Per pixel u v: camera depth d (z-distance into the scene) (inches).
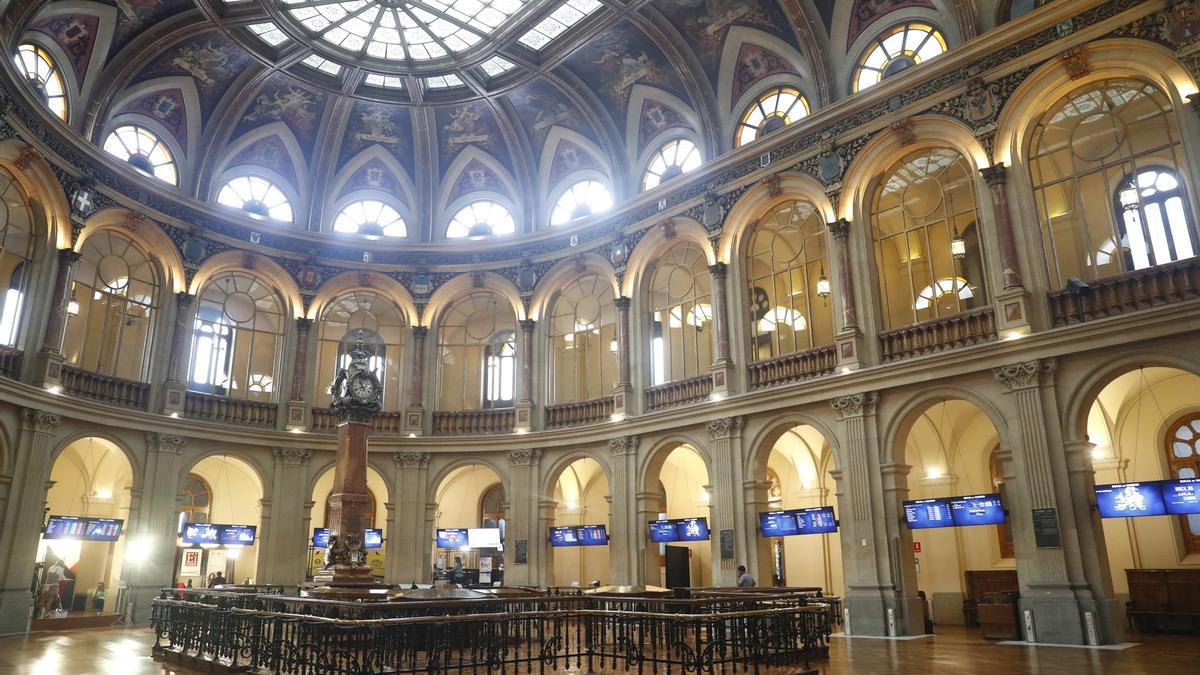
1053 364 641.6
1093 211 718.5
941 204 759.7
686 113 985.5
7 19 734.5
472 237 1119.6
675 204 952.9
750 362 860.6
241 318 1051.9
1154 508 587.2
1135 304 619.8
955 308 821.2
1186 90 613.9
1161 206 675.4
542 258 1077.1
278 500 993.5
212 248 1007.0
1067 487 622.2
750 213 887.1
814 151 833.5
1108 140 670.5
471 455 1051.3
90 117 872.3
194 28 908.6
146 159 965.8
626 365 969.5
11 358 780.6
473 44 983.6
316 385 1074.1
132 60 898.1
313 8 907.4
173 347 951.6
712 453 861.2
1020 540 637.3
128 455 894.4
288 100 1054.4
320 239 1085.1
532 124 1099.9
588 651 487.5
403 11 930.1
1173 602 718.5
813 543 1011.3
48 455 798.5
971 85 724.0
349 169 1133.1
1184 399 781.9
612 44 969.5
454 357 1125.7
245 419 1000.2
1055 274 678.5
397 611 445.4
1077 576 606.2
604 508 1189.1
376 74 1027.9
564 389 1057.5
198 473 1139.9
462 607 508.4
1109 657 520.7
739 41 916.6
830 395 768.9
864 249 784.3
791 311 845.8
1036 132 703.1
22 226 814.5
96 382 869.8
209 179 1017.5
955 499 681.0
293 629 461.1
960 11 747.4
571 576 1175.0
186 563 1101.7
